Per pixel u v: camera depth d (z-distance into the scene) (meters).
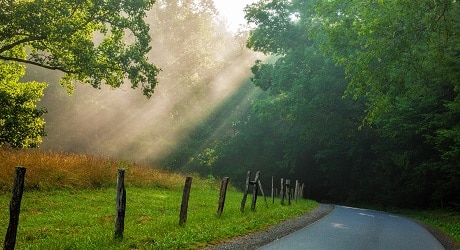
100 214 13.34
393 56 15.62
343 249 9.38
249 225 11.91
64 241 8.47
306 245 9.55
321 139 41.91
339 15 22.25
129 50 26.67
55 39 23.66
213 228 10.70
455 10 15.77
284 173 53.59
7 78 28.70
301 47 40.16
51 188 17.66
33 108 26.31
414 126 27.83
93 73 25.05
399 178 35.84
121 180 8.89
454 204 27.42
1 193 15.33
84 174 20.39
